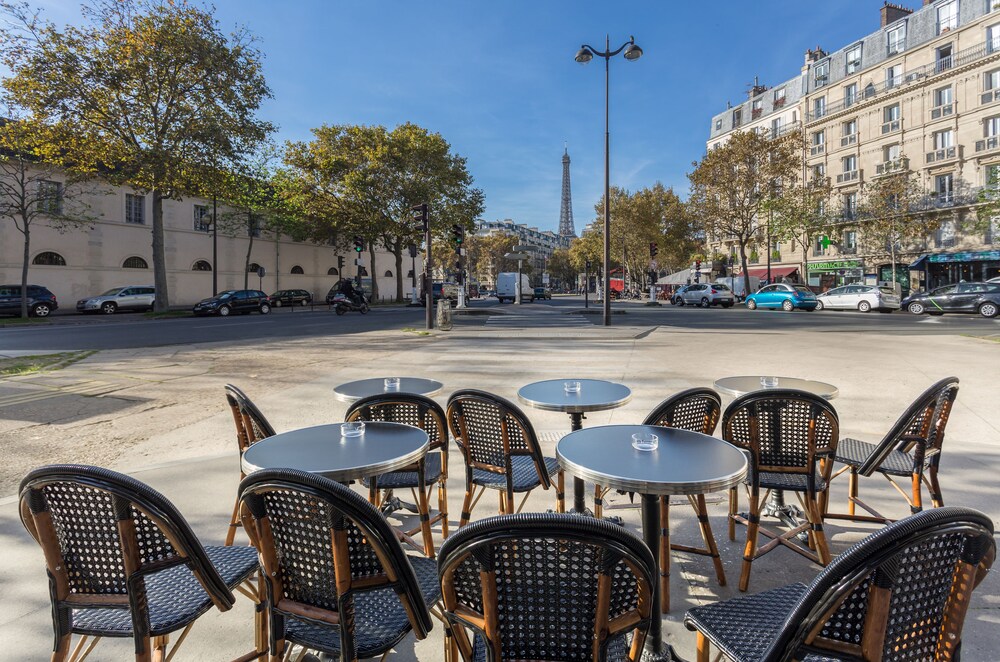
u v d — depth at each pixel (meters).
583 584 1.52
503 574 1.55
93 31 23.81
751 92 53.62
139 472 4.60
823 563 2.97
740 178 40.47
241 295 30.11
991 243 32.59
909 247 36.69
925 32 36.72
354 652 1.74
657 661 2.21
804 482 3.04
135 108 25.16
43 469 1.74
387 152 38.81
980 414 6.16
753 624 1.87
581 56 18.73
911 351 11.43
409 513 3.89
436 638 2.55
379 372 9.51
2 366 10.63
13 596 2.81
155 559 1.85
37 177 28.02
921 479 3.26
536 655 1.58
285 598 1.91
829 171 43.44
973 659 2.24
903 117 37.59
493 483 3.32
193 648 2.42
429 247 18.06
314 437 2.78
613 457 2.25
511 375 8.98
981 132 33.31
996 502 3.73
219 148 26.48
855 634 1.45
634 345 13.06
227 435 5.92
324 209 40.16
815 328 17.77
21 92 22.89
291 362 10.97
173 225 36.31
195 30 24.81
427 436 2.78
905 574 1.41
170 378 9.27
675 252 56.69
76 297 31.17
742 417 3.03
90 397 7.80
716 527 3.61
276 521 1.85
